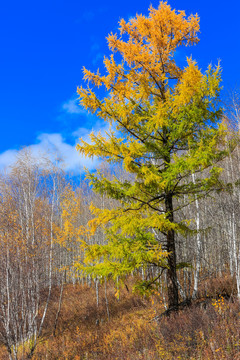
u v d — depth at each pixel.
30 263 12.00
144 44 8.51
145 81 8.35
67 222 16.53
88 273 7.61
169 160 8.23
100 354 7.74
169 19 7.86
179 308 8.02
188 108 7.21
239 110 8.59
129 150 7.51
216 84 7.00
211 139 7.38
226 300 8.28
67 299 19.41
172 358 5.54
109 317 13.66
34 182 18.73
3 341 9.34
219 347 5.23
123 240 7.81
